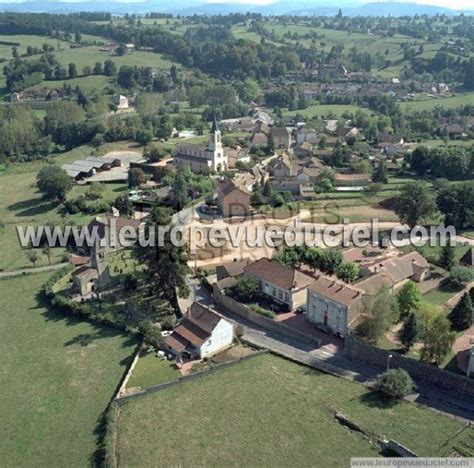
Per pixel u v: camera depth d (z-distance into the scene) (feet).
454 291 375.86
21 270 436.35
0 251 484.33
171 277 355.36
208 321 312.50
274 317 336.90
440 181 602.85
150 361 302.45
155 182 651.66
